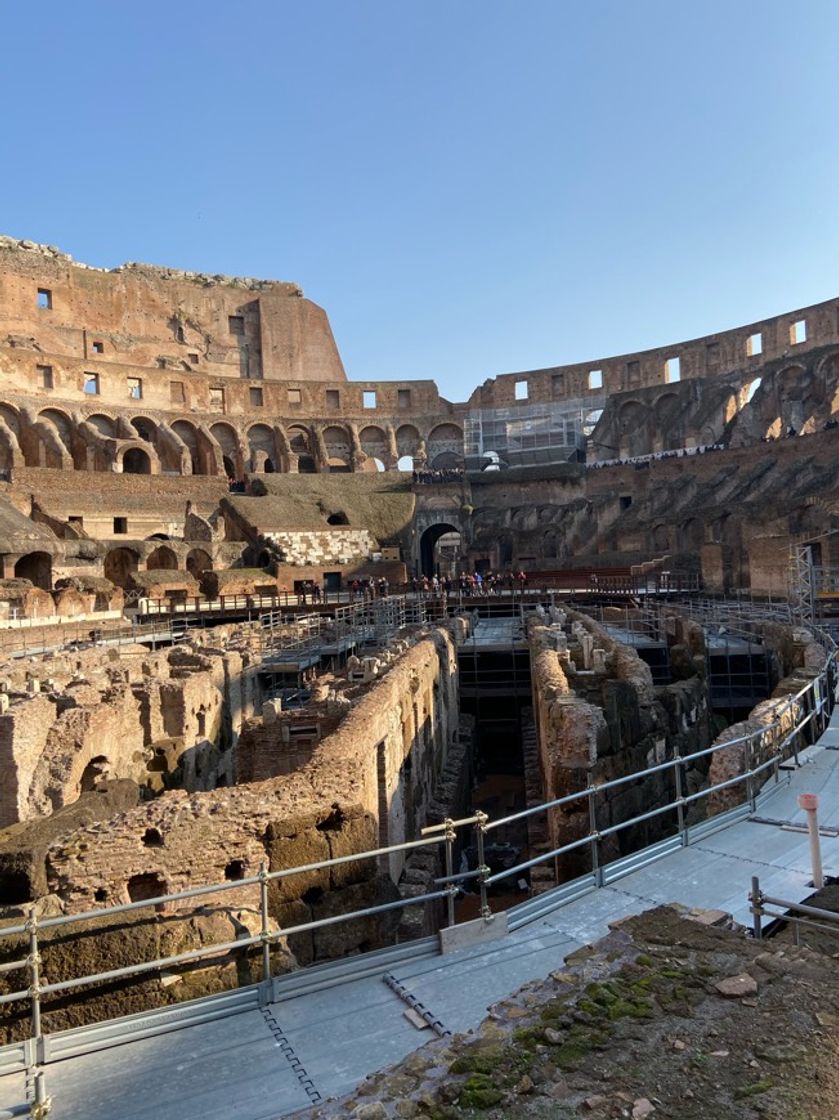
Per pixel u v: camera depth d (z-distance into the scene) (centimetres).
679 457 7575
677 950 691
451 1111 511
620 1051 557
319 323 11200
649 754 1808
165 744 2002
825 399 7331
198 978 841
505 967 744
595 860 908
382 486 8475
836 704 1717
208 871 942
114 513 6981
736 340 8806
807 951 687
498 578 6444
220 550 6744
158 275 10750
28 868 888
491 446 10106
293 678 3322
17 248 9438
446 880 791
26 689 2062
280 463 9388
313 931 988
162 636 4297
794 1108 492
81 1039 648
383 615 4731
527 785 2358
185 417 9050
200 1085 602
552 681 1834
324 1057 632
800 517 5228
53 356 8306
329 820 1040
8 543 4953
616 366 9725
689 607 4419
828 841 1008
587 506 7806
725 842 1020
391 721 1633
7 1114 575
